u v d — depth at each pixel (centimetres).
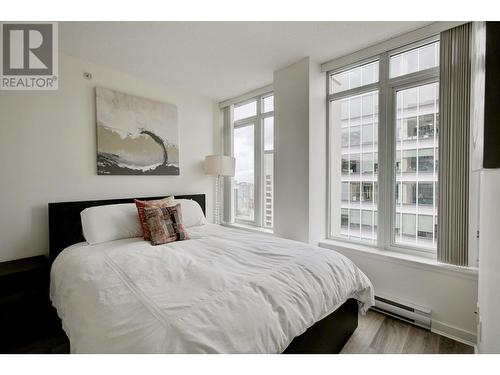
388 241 241
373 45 238
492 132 91
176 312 106
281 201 287
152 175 313
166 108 324
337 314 166
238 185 389
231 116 387
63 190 248
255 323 105
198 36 221
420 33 210
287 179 280
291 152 276
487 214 118
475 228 188
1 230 218
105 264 163
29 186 230
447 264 199
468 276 185
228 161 348
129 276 143
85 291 138
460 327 189
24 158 227
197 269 147
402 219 237
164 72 293
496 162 91
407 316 207
